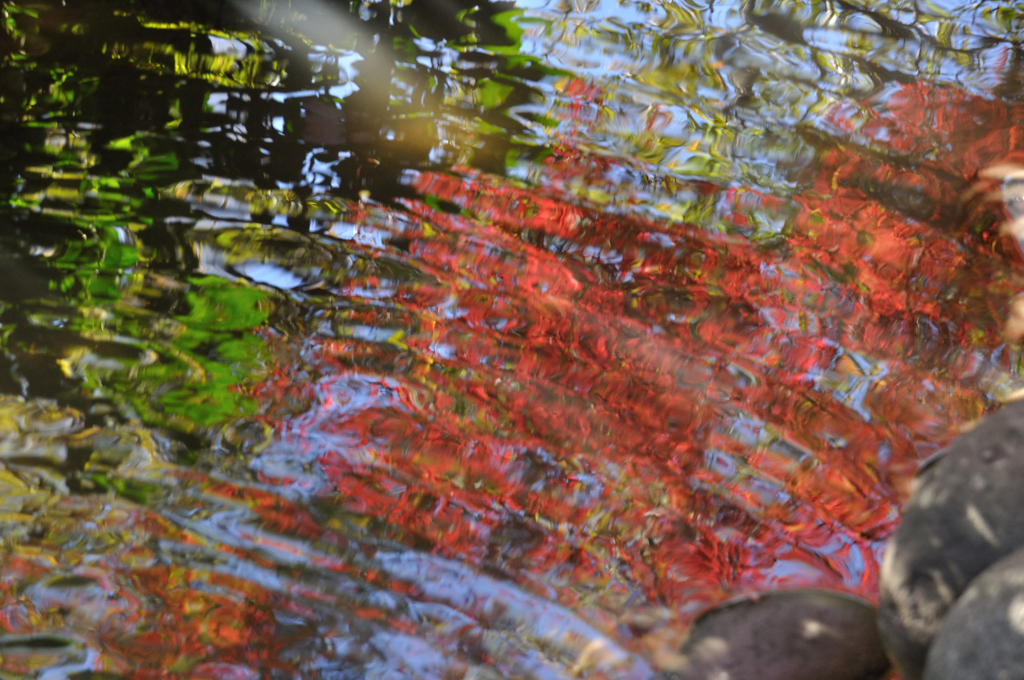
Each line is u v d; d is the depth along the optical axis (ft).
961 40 19.06
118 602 8.79
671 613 8.96
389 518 9.86
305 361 11.78
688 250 13.83
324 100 16.67
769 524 9.98
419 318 12.51
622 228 14.21
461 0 20.29
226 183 14.49
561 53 18.58
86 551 9.27
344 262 13.30
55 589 8.86
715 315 12.73
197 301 12.49
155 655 8.30
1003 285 13.20
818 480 10.50
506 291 13.00
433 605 8.93
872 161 15.71
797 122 16.67
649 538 9.79
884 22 19.71
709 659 8.33
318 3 19.65
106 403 11.00
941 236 14.10
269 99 16.52
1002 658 6.42
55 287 12.46
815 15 19.98
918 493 8.02
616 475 10.50
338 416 11.07
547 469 10.54
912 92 17.42
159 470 10.24
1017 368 11.91
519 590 9.16
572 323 12.56
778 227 14.33
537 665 8.40
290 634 8.58
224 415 11.00
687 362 12.00
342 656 8.39
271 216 13.97
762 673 8.20
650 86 17.65
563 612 8.95
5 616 8.53
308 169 14.96
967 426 11.09
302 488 10.16
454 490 10.23
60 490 9.89
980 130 16.35
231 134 15.58
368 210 14.25
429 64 18.01
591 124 16.52
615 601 9.08
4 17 17.98
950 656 6.72
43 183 14.15
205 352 11.79
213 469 10.32
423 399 11.38
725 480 10.48
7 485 9.87
